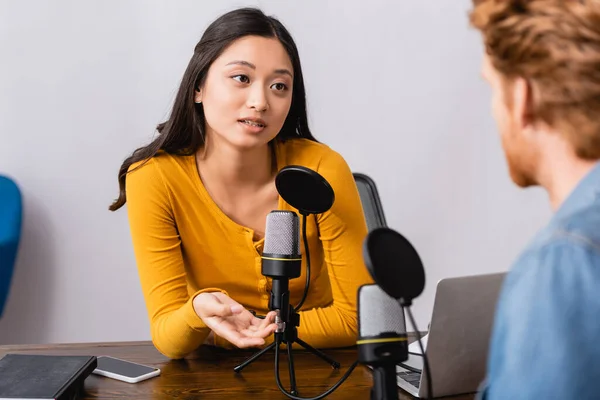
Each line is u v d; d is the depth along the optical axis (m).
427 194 3.15
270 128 1.49
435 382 1.22
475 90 3.12
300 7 2.96
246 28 1.46
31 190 2.94
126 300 3.05
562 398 0.66
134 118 2.95
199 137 1.61
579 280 0.68
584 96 0.74
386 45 3.04
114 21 2.89
